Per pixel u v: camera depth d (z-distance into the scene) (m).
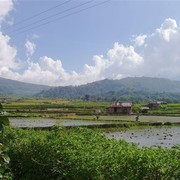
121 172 10.27
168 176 9.46
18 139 15.74
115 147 11.95
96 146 12.39
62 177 12.48
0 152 7.57
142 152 10.48
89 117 107.75
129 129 71.12
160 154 10.29
